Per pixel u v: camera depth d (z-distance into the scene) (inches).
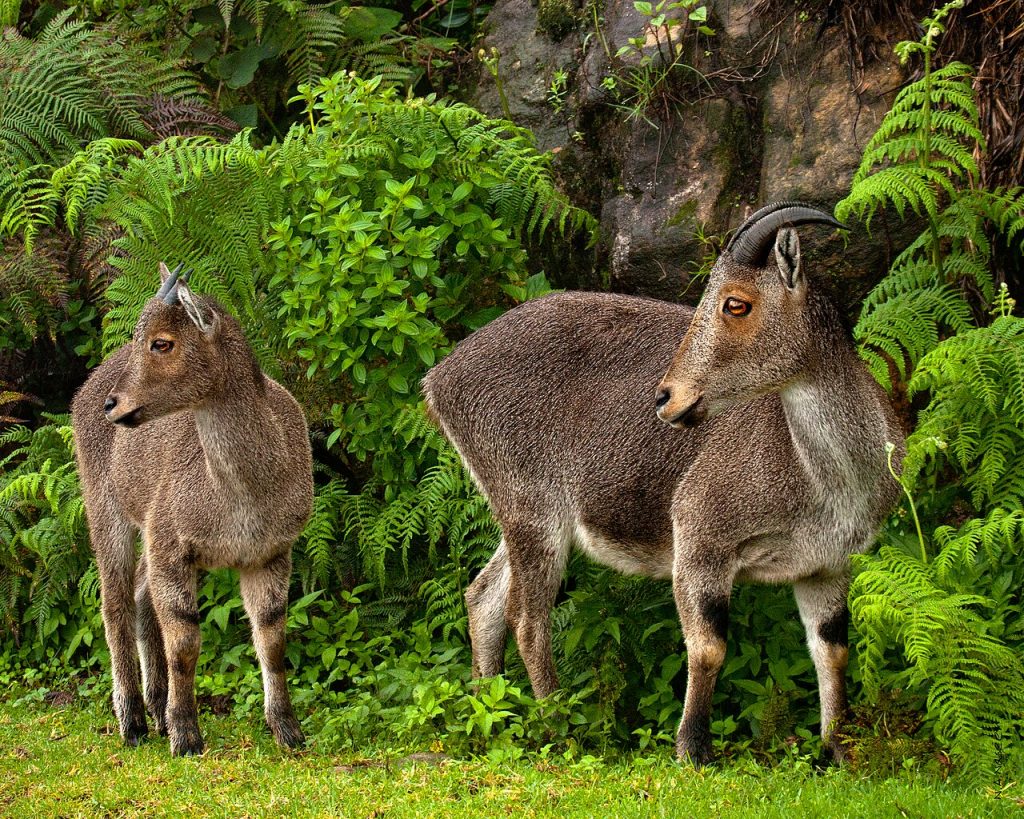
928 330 324.8
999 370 302.8
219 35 473.4
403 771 270.4
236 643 369.4
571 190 406.0
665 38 387.2
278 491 313.7
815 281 276.7
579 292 330.6
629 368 309.7
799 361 269.1
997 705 260.2
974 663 262.7
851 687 308.8
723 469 283.0
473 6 477.4
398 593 369.1
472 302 384.2
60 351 453.1
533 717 298.2
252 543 311.7
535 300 331.3
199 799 258.4
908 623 261.1
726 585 284.8
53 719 344.8
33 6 500.4
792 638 313.4
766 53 378.3
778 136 370.3
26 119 435.8
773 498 277.3
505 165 380.8
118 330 390.9
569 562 353.7
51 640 403.9
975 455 305.3
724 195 373.1
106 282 429.4
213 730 323.6
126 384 300.4
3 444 430.0
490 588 334.6
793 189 362.0
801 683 317.4
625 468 303.9
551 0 423.2
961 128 320.2
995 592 290.2
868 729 275.9
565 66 416.5
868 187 318.7
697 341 271.4
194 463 312.0
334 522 373.1
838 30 371.2
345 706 338.3
